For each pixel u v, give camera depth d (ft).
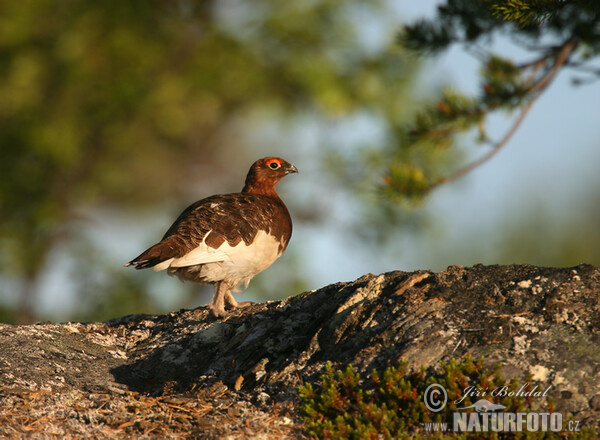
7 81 72.23
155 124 76.23
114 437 20.35
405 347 22.53
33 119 71.77
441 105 38.40
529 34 39.22
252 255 30.42
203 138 84.84
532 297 23.91
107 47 72.69
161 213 86.79
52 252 80.59
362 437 19.38
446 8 40.42
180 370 26.76
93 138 77.30
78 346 27.99
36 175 76.54
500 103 37.73
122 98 72.23
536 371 20.99
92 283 79.46
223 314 30.37
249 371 24.90
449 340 22.53
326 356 24.11
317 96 75.82
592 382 20.49
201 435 20.52
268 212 31.63
